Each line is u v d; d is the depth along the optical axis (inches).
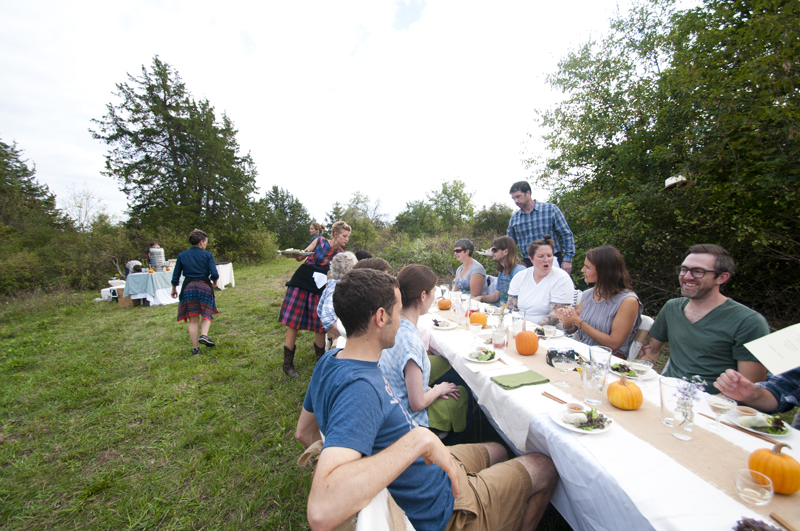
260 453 91.1
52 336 216.1
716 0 157.3
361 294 38.1
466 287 152.6
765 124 127.2
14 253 474.3
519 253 162.7
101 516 72.7
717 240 152.4
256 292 348.8
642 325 86.2
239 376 138.9
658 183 188.1
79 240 497.4
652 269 183.8
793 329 42.0
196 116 695.1
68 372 151.4
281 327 212.2
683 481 34.1
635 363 61.1
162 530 69.1
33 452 95.3
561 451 41.8
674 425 42.7
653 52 238.2
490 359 68.2
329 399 36.5
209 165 711.7
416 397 59.8
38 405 122.5
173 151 686.5
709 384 64.6
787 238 129.7
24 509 75.6
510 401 53.1
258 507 73.4
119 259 500.1
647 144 205.8
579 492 39.0
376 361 40.3
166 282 315.9
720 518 29.6
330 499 27.6
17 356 177.9
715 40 148.8
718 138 145.2
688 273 65.1
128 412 114.7
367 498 28.6
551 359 66.1
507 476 46.7
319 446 43.8
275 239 844.6
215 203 733.3
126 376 145.3
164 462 89.2
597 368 50.2
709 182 150.8
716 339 64.0
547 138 283.6
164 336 200.8
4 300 382.0
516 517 46.0
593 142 251.8
